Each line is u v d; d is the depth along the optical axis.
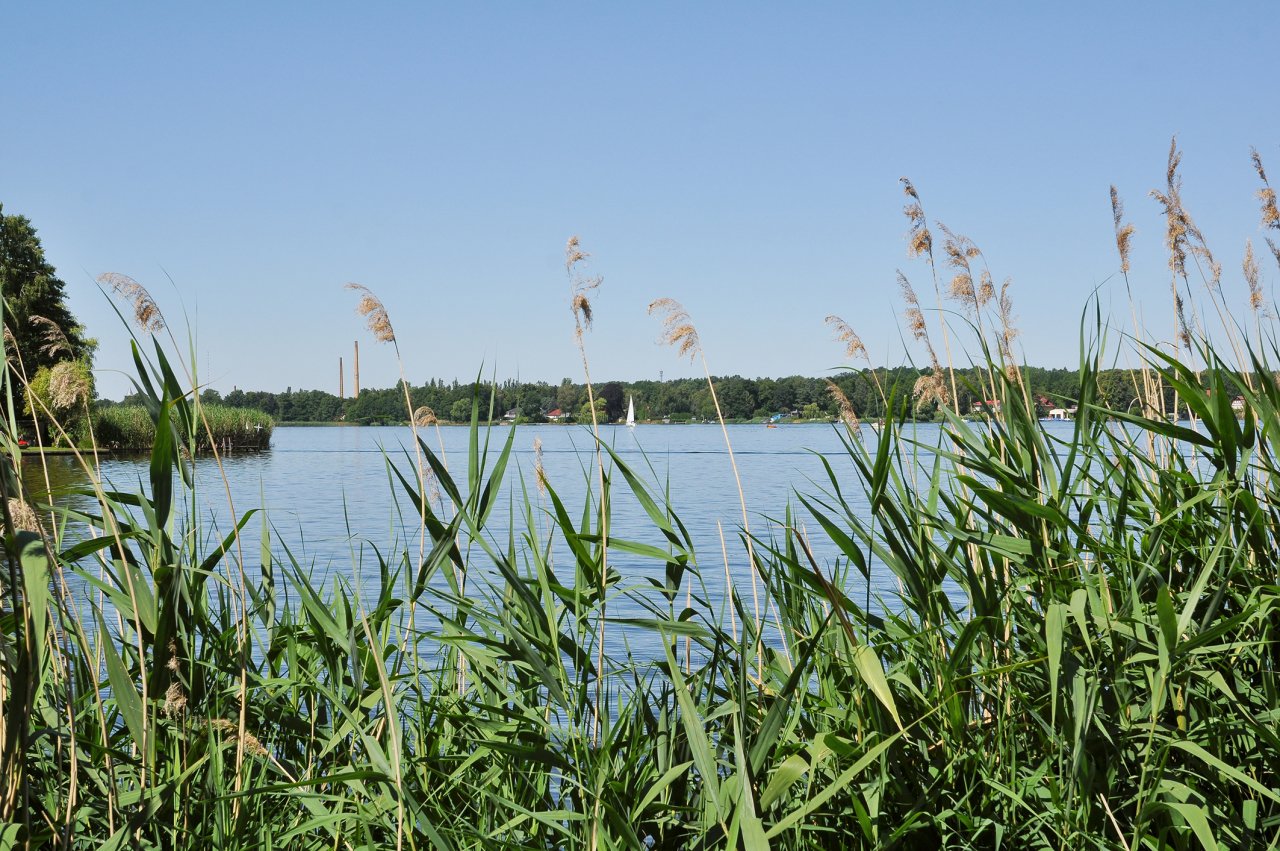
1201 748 2.95
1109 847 2.98
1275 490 3.82
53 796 3.17
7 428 2.63
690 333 3.99
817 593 3.88
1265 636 3.40
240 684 3.75
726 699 4.01
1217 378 3.46
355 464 52.12
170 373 3.53
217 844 3.22
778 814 3.27
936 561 3.90
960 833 3.32
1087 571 3.65
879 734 3.22
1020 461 3.98
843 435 3.96
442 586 7.79
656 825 3.52
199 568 3.54
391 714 2.91
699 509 25.11
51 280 48.56
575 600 3.68
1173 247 5.28
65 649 2.91
